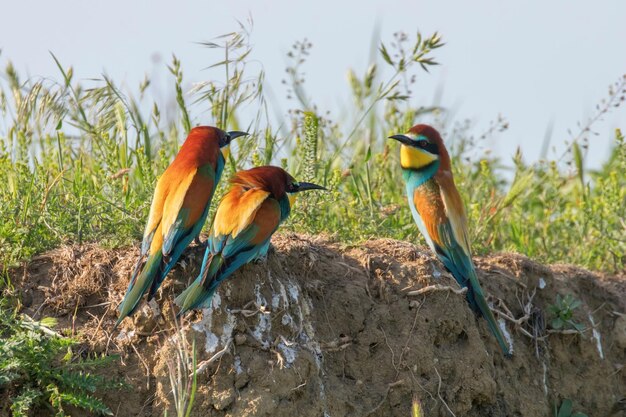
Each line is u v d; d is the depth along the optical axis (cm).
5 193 1214
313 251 1191
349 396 1104
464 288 1230
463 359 1176
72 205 1211
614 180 1541
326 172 1369
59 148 1350
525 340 1278
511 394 1218
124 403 1028
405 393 1131
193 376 950
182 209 1079
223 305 1071
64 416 984
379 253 1226
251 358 1059
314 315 1138
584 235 1562
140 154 1354
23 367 991
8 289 1099
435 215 1286
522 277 1309
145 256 1070
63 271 1116
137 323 1063
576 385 1291
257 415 1028
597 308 1371
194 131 1186
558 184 1641
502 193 1675
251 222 1075
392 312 1170
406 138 1326
